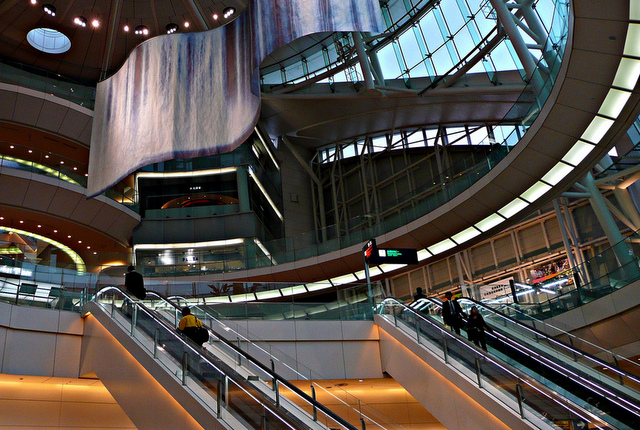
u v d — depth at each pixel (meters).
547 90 15.73
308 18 15.11
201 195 35.34
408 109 31.64
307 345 15.43
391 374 14.42
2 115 27.34
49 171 25.88
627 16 11.40
